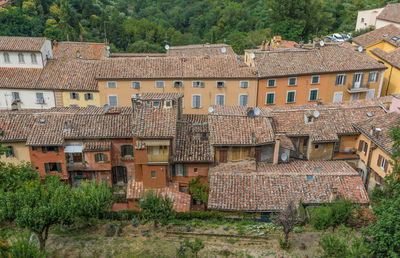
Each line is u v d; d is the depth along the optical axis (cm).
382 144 3950
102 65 5697
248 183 3941
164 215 3469
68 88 5706
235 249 3297
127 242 3434
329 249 2712
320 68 5784
